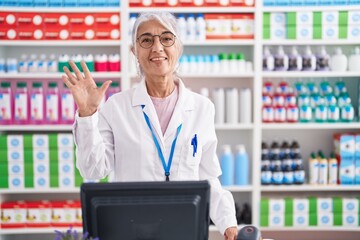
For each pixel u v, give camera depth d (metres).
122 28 3.75
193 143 2.08
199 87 4.14
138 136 2.07
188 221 1.41
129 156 2.07
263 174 3.92
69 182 3.83
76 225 3.87
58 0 3.75
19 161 3.80
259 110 3.84
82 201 1.39
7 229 3.84
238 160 3.92
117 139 2.08
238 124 3.86
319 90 4.18
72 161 3.82
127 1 3.74
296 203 3.90
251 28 3.83
